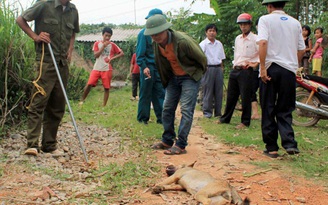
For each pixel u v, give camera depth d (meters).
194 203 3.70
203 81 8.51
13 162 4.55
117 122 7.39
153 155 5.33
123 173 4.46
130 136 6.35
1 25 6.46
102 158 5.06
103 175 4.39
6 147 5.16
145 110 7.34
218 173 4.68
